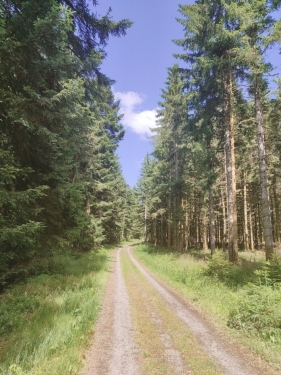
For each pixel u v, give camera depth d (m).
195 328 6.04
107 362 4.32
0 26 5.91
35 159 9.01
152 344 5.09
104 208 28.08
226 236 34.62
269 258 11.18
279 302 5.99
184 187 24.66
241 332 5.68
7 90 6.97
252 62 11.60
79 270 12.88
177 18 14.68
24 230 6.40
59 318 5.96
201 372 4.05
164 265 16.58
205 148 18.50
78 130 10.71
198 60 14.04
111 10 10.35
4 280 7.93
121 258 22.97
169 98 24.36
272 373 4.05
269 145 17.55
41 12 7.23
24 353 4.26
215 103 16.27
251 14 11.01
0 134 7.16
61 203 9.59
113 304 7.92
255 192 28.33
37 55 7.93
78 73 11.23
